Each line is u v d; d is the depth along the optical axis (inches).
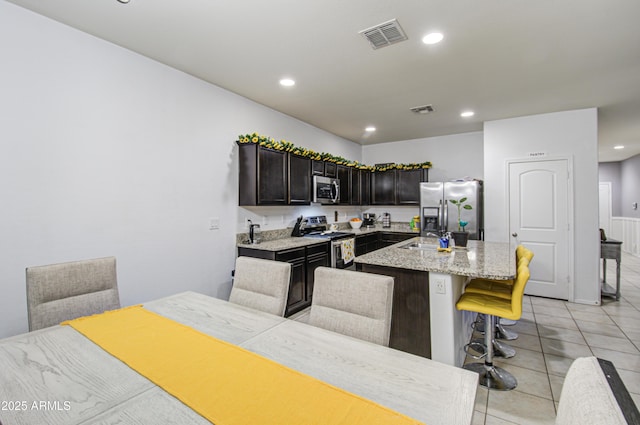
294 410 33.2
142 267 104.0
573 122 159.2
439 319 86.9
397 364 43.0
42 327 60.5
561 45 97.0
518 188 171.5
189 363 43.0
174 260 113.6
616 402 20.8
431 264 90.3
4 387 37.6
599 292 155.0
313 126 192.1
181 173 115.9
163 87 110.0
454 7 78.7
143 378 39.5
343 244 170.6
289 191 151.9
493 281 110.4
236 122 138.1
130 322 57.7
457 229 189.2
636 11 80.0
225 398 35.3
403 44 96.5
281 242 146.6
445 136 219.1
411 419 31.8
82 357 44.8
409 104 151.6
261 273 70.8
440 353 86.7
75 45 88.4
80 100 89.5
